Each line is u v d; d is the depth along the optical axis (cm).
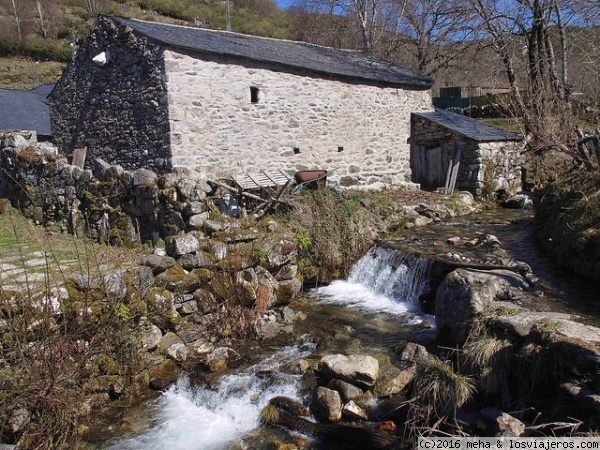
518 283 635
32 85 2981
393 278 836
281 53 1174
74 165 1020
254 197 920
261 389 564
